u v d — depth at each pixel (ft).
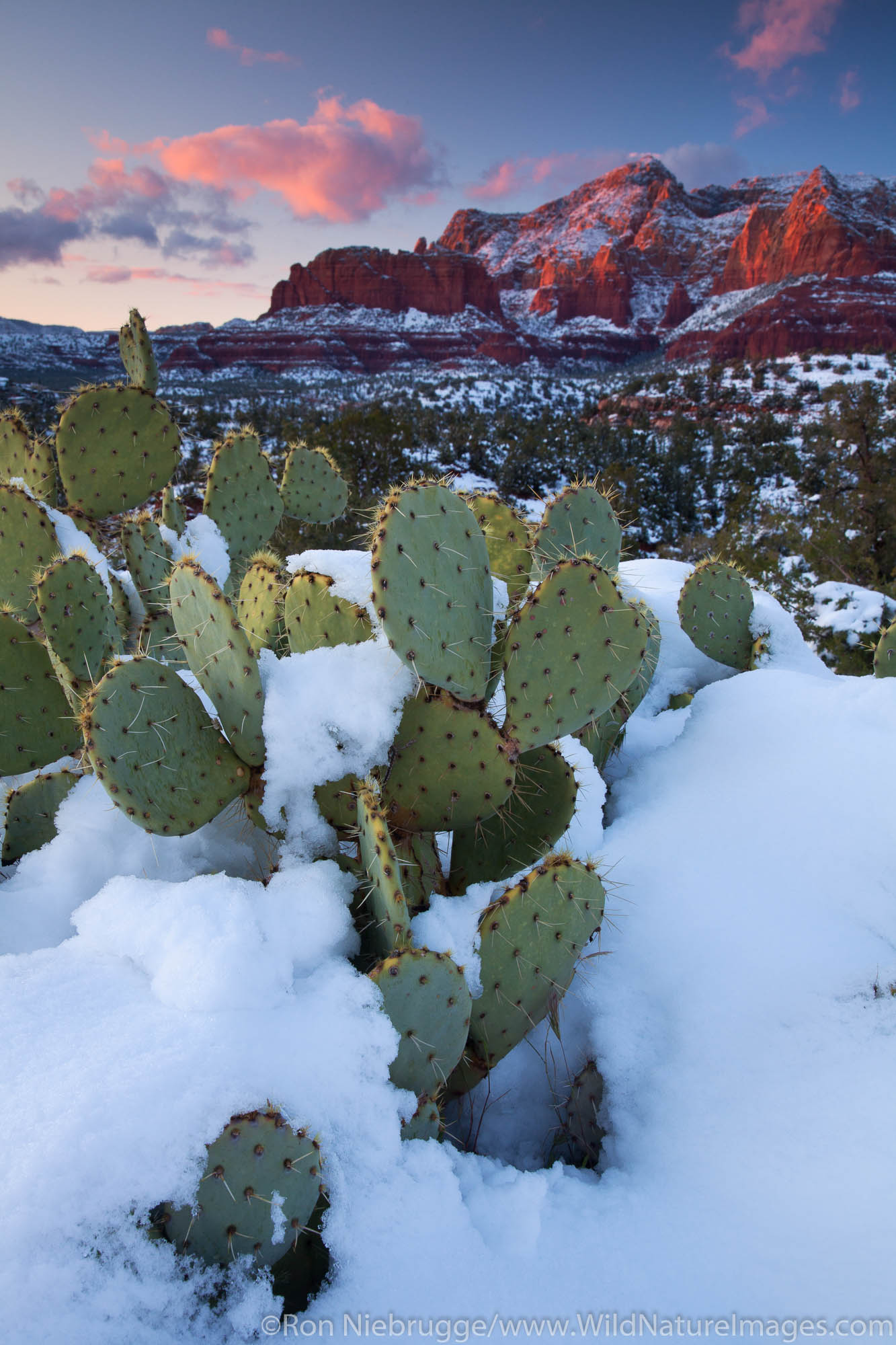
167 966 4.77
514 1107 5.92
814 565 42.80
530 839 6.66
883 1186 4.33
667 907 6.67
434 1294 4.00
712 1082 5.30
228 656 5.32
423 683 5.75
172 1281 3.76
